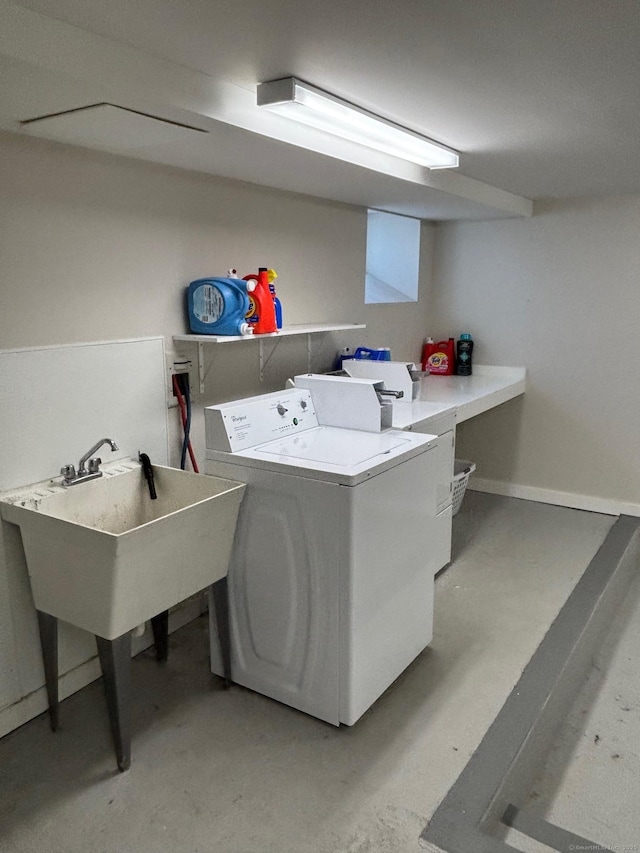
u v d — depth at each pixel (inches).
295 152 87.8
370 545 83.8
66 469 86.3
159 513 96.3
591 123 87.8
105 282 91.0
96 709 90.7
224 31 58.5
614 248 155.5
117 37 60.0
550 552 141.8
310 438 99.0
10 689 85.4
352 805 73.5
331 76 70.2
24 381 82.2
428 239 175.9
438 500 123.8
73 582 75.2
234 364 115.3
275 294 117.8
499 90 74.5
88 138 79.9
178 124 73.6
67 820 71.8
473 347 178.4
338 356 144.3
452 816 70.7
